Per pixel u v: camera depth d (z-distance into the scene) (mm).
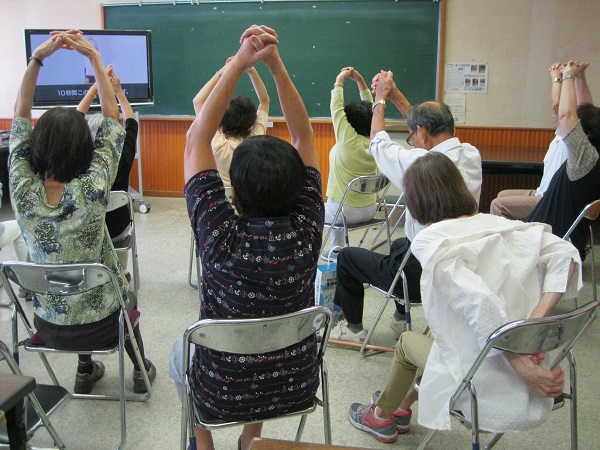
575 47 5168
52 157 1806
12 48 6020
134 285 3229
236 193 1366
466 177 2332
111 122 1988
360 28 5434
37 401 1558
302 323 1405
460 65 5367
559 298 1496
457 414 1576
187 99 5859
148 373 2473
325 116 5680
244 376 1413
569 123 2771
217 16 5613
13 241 3189
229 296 1363
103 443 2098
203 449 1778
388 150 2426
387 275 2514
